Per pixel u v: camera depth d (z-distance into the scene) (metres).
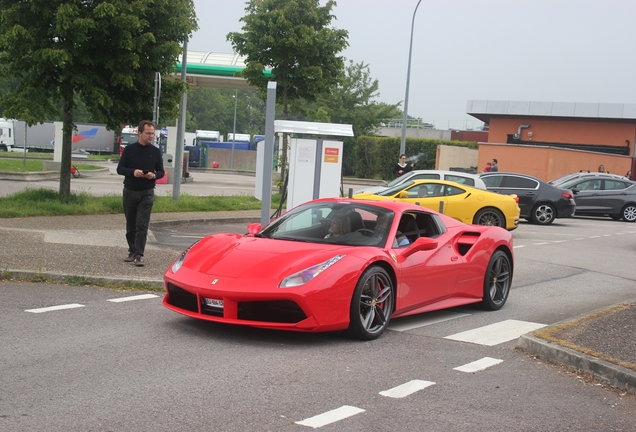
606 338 6.07
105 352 5.30
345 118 51.72
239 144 66.88
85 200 16.52
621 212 25.20
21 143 60.81
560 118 42.50
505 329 6.94
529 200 21.52
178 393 4.40
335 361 5.38
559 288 9.74
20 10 14.92
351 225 6.76
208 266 6.09
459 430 4.01
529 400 4.66
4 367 4.80
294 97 23.59
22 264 8.58
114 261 9.22
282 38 22.11
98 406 4.09
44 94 15.34
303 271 5.75
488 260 7.79
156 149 9.12
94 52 15.37
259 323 5.66
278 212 15.32
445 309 8.00
